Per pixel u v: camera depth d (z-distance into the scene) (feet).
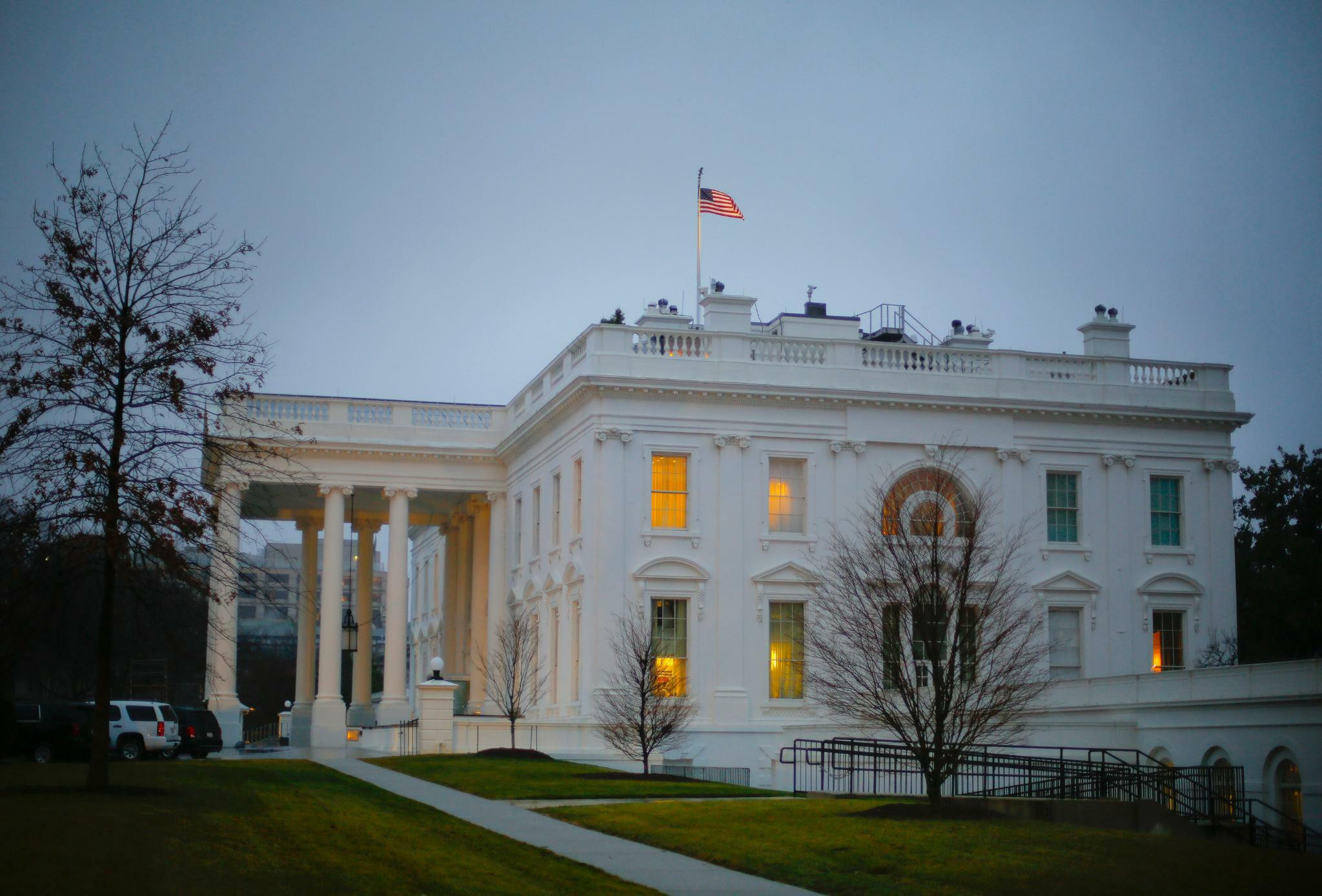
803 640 193.16
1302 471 276.82
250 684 430.61
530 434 221.46
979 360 209.05
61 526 102.73
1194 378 217.56
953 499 202.49
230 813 96.78
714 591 192.85
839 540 175.01
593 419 192.95
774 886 79.00
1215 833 134.62
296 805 105.81
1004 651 156.15
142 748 172.65
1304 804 139.33
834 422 199.82
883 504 177.37
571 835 97.91
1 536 105.40
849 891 77.97
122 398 106.22
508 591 237.04
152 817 90.12
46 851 72.23
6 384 103.96
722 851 89.81
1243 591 253.65
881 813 112.57
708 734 187.42
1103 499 209.56
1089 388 210.79
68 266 105.91
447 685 183.73
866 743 145.59
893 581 142.82
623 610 189.06
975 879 80.94
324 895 68.80
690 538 192.95
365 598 271.90
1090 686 173.58
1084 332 220.23
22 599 103.24
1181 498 214.07
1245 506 282.15
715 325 203.82
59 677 196.13
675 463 195.52
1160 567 211.00
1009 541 199.52
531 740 183.52
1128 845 93.86
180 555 107.96
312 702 255.70
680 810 111.45
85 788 107.45
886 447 201.36
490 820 105.81
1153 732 161.89
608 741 174.40
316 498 256.93
